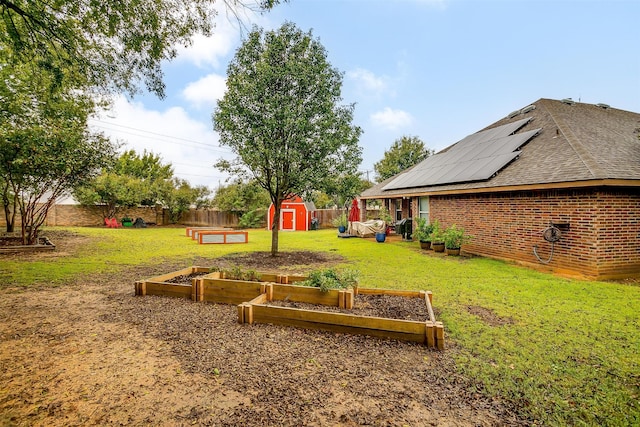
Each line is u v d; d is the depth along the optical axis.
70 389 2.64
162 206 26.27
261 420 2.27
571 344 3.55
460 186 10.56
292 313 3.96
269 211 24.17
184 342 3.54
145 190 24.30
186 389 2.65
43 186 11.56
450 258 9.60
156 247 12.54
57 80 6.16
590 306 4.93
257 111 9.07
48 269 7.76
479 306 4.93
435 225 11.33
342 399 2.53
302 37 9.32
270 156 8.77
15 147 9.70
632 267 7.02
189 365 3.04
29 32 5.51
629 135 9.62
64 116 10.64
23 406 2.41
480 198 10.14
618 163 7.23
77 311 4.59
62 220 22.39
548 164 8.27
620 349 3.43
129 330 3.88
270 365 3.04
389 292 5.03
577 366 3.06
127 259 9.50
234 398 2.53
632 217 7.04
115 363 3.07
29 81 8.89
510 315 4.52
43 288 5.93
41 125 10.15
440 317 4.42
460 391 2.64
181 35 5.94
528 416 2.33
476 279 6.77
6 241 12.58
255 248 12.47
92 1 5.02
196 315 4.41
